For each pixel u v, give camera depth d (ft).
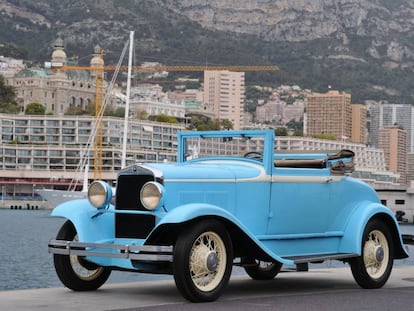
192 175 43.45
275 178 46.39
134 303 40.70
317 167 48.83
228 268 42.06
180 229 41.65
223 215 41.83
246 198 45.37
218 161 47.67
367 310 38.96
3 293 44.50
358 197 50.44
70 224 44.70
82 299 42.11
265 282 51.47
